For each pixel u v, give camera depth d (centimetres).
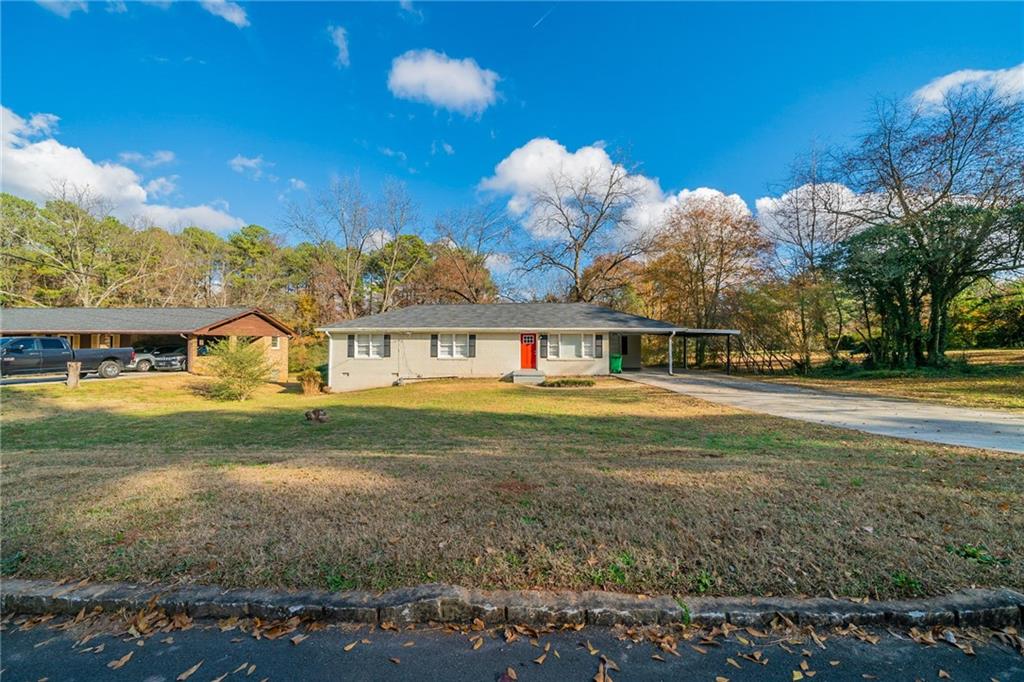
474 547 283
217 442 792
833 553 273
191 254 3709
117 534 307
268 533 305
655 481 423
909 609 222
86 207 3045
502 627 224
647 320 2162
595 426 860
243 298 3866
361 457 570
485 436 780
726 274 2686
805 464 496
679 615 223
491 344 2103
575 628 223
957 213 1535
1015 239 1466
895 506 351
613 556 272
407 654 206
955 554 271
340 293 3509
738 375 2075
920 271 1681
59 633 224
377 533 304
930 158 1620
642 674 194
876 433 714
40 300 3016
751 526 312
